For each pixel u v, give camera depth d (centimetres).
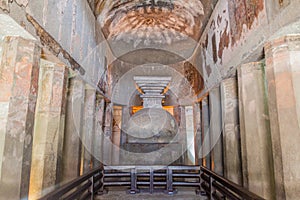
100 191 476
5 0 202
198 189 496
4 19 216
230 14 412
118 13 633
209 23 561
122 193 482
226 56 434
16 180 241
